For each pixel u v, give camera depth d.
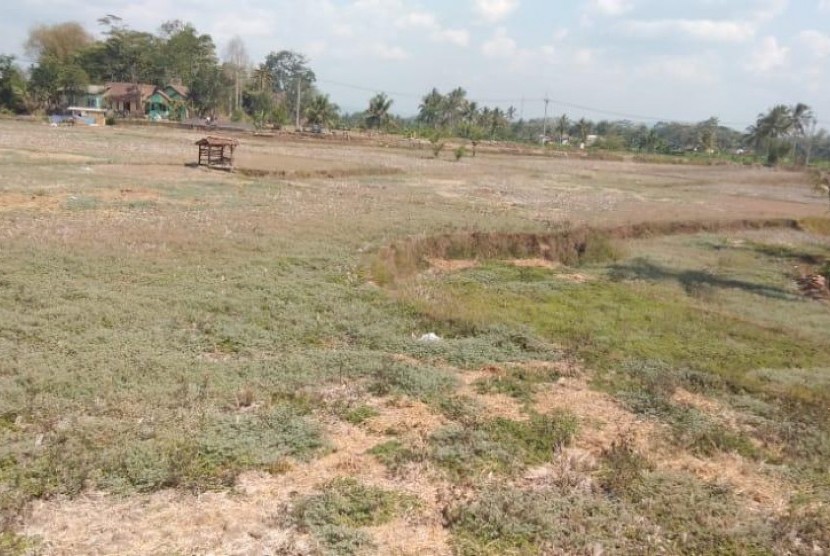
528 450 7.46
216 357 9.48
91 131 54.31
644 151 106.75
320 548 5.40
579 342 11.94
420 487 6.49
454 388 9.12
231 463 6.61
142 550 5.29
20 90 74.44
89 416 7.28
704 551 5.84
